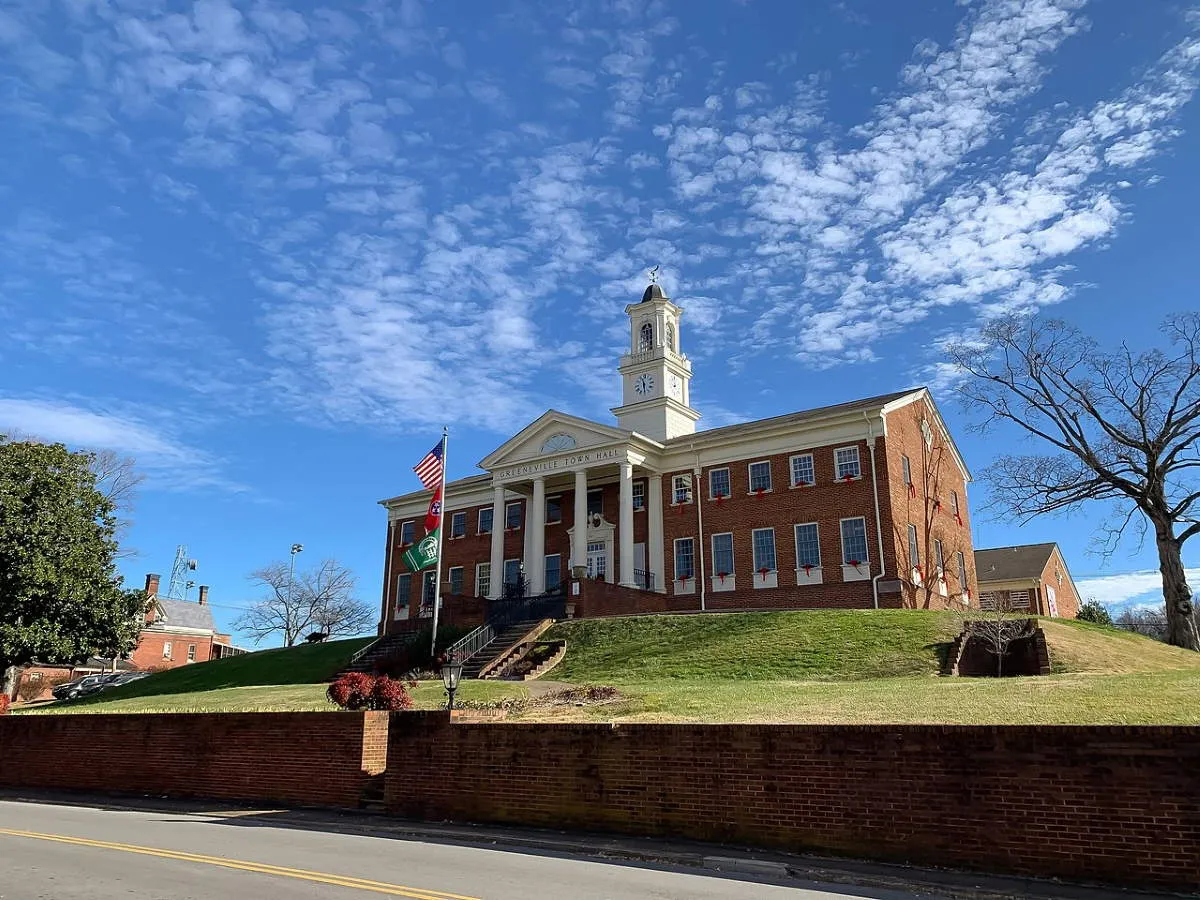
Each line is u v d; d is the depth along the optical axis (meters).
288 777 17.77
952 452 47.56
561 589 40.88
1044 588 57.28
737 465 42.72
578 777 13.70
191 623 93.88
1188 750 9.50
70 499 38.16
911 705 17.55
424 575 54.19
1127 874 9.55
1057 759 10.18
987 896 9.38
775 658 28.02
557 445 45.91
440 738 15.41
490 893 9.20
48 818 16.34
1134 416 39.03
